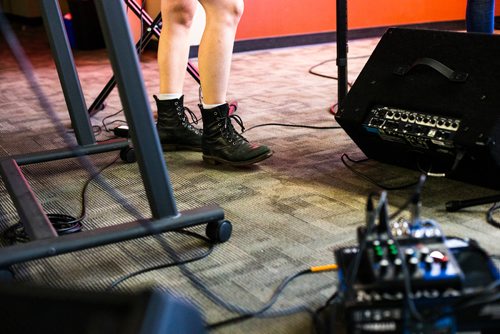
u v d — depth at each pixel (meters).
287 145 2.17
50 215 1.56
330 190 1.72
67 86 1.97
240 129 2.39
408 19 5.24
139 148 1.34
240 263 1.33
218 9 1.84
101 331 0.63
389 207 1.57
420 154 1.74
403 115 1.64
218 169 1.95
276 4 4.68
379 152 1.87
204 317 1.13
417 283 0.89
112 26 1.27
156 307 0.64
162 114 2.16
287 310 1.14
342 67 2.21
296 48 4.73
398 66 1.70
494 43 1.56
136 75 1.31
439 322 0.88
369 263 0.93
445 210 1.54
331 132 2.32
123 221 1.58
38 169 2.03
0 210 1.70
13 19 7.08
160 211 1.37
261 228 1.50
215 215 1.41
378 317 0.88
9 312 0.67
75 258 1.39
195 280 1.26
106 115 2.78
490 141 1.46
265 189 1.75
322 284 1.23
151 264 1.35
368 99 1.73
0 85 3.62
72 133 2.49
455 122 1.54
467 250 1.01
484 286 0.91
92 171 1.99
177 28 2.09
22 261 1.25
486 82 1.52
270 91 3.14
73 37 5.07
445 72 1.58
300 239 1.43
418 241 0.97
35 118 2.78
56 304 0.65
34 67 4.24
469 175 1.68
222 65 1.88
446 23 5.40
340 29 2.17
